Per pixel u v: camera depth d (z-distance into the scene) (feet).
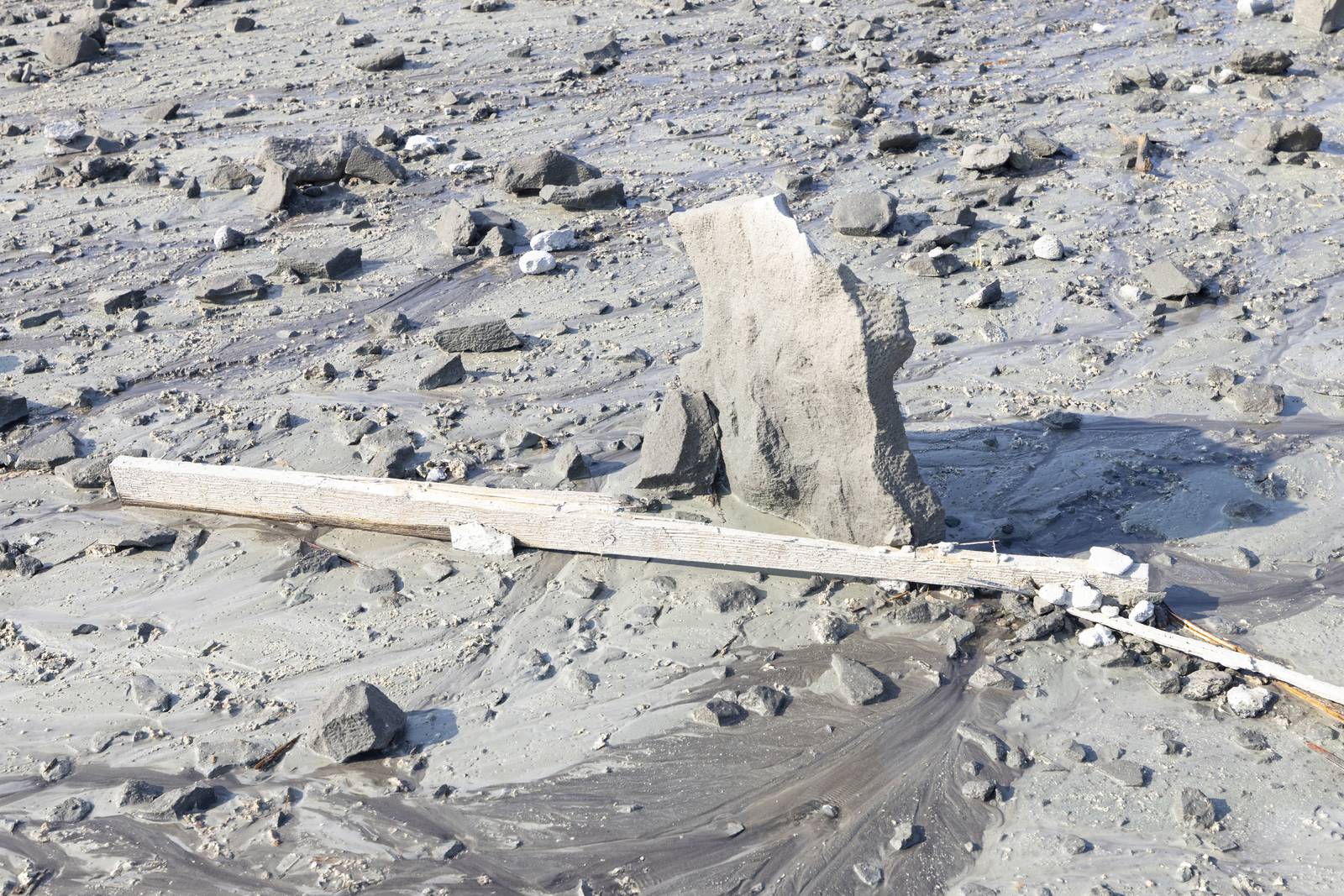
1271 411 29.27
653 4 64.59
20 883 18.70
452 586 24.86
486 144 47.98
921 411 30.37
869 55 53.83
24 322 36.47
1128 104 47.80
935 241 38.11
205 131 51.06
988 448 28.68
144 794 20.03
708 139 47.19
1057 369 31.86
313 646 23.44
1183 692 21.09
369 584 24.97
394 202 43.62
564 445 29.40
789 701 21.45
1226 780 19.20
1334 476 26.86
